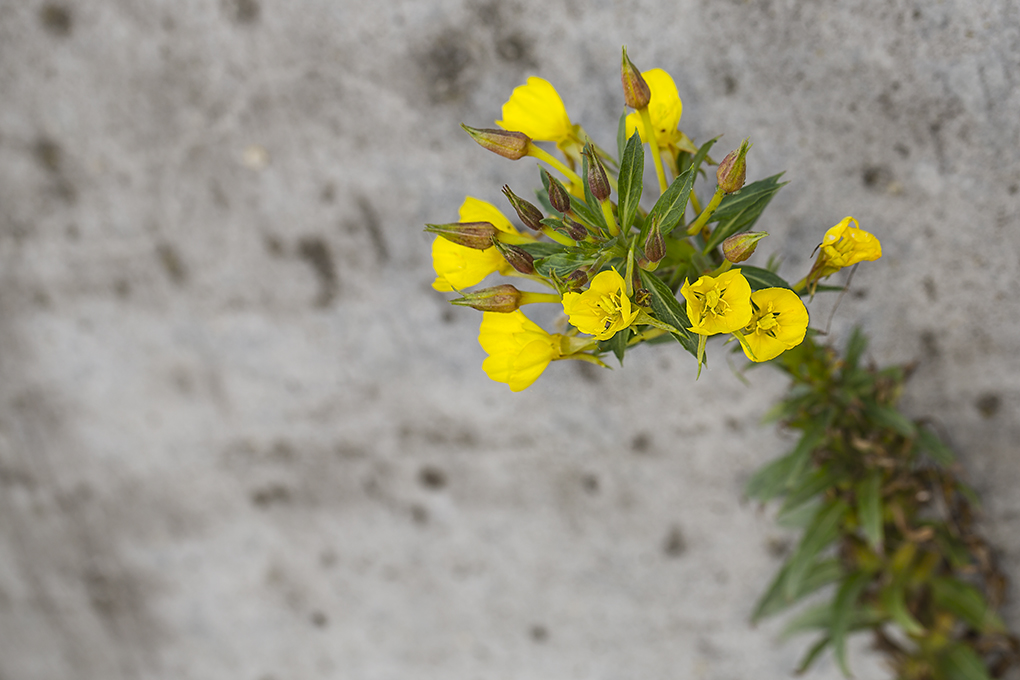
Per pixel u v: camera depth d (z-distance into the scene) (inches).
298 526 40.3
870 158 31.4
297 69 33.1
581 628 39.0
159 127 34.0
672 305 25.7
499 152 27.0
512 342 26.5
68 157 34.8
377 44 32.7
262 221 34.4
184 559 42.6
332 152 33.5
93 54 33.7
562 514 37.0
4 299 37.9
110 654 46.5
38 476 42.2
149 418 39.4
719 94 31.7
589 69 32.0
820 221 31.9
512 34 32.2
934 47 30.6
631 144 26.0
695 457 34.4
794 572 31.0
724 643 37.5
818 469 30.9
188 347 37.4
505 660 40.6
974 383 32.4
